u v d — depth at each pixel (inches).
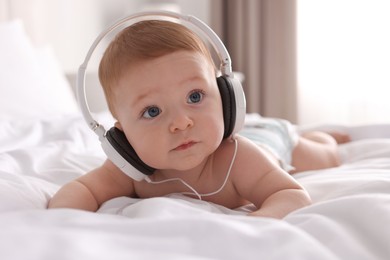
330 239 22.8
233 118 35.0
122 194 38.8
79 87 35.3
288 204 32.3
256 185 35.9
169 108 33.1
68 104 87.8
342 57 119.3
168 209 26.9
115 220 23.8
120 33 36.3
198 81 33.4
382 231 22.8
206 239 21.3
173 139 32.9
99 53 125.0
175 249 20.6
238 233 21.5
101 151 58.0
